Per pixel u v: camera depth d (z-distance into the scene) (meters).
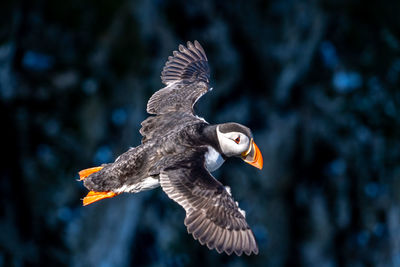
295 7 19.05
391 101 20.45
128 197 18.38
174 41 18.44
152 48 18.38
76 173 18.47
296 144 20.34
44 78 18.02
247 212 20.09
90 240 18.48
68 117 18.34
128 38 18.00
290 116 20.14
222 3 18.70
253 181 20.03
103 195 6.05
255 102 19.70
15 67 17.75
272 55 19.28
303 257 20.69
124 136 18.41
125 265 18.83
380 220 21.25
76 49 17.98
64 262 18.36
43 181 18.38
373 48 20.00
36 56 17.88
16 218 18.19
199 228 5.56
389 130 20.62
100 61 18.11
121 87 18.33
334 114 20.44
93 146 18.42
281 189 20.34
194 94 7.11
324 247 20.78
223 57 18.97
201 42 18.83
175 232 19.19
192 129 6.20
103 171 6.09
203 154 5.98
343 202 21.03
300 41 19.31
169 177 5.71
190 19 18.64
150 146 6.09
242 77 19.34
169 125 6.55
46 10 17.47
